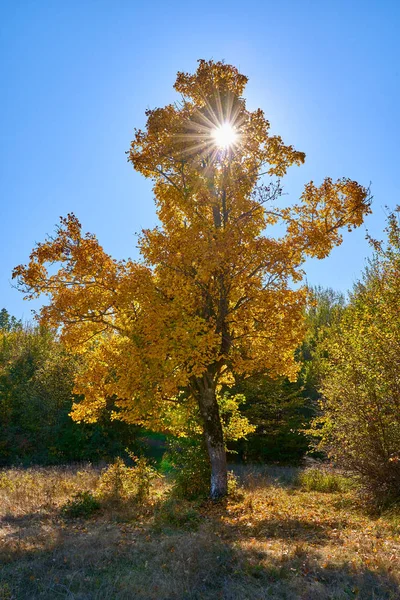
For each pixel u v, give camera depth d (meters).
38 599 6.16
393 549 7.95
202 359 12.80
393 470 12.52
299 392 30.55
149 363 13.20
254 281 13.69
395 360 12.60
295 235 14.23
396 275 13.66
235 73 14.73
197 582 6.57
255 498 14.30
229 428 17.09
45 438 28.16
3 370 32.34
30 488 15.83
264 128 14.30
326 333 32.75
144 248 14.38
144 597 6.07
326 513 11.82
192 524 10.32
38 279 13.77
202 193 14.36
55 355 32.06
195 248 13.11
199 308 14.28
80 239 13.94
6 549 8.18
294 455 29.75
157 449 31.05
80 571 7.19
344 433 13.73
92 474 19.73
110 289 13.61
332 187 14.30
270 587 6.27
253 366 14.52
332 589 6.13
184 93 14.93
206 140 14.40
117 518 11.52
